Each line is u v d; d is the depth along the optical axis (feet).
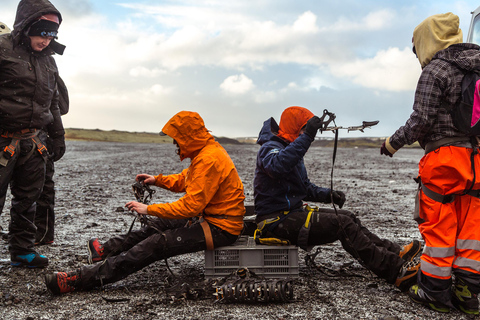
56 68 13.96
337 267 13.83
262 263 11.93
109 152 91.76
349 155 96.73
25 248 13.35
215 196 11.87
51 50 13.62
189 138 11.65
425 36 10.76
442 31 10.59
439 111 10.19
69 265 13.85
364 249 11.60
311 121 11.61
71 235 17.85
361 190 33.65
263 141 12.71
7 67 12.61
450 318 10.06
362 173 48.19
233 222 11.89
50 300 11.03
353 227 11.72
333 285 12.12
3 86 12.75
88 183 35.96
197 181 11.38
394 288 11.91
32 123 13.10
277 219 12.04
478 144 10.10
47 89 13.39
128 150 104.78
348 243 11.70
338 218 11.77
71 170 47.19
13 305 10.68
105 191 31.53
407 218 22.30
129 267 11.53
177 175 13.34
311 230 11.87
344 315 10.08
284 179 12.17
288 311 10.30
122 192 31.17
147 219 12.60
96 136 252.01
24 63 12.80
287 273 11.95
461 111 9.88
